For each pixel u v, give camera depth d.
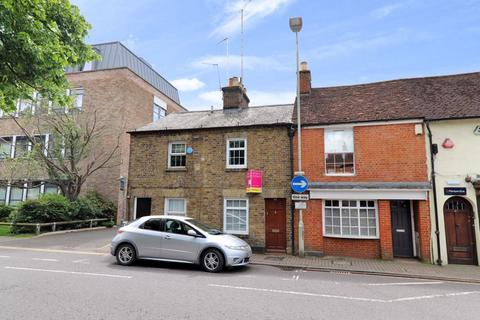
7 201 23.91
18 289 6.38
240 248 8.98
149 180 14.39
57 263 9.41
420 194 11.08
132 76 24.11
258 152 13.09
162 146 14.51
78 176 19.38
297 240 12.14
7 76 6.21
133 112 24.02
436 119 11.39
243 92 16.53
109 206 21.08
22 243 13.57
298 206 11.49
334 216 12.14
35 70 6.32
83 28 7.53
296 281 7.93
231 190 13.18
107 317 4.88
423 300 6.50
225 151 13.59
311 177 12.38
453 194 11.05
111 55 25.88
